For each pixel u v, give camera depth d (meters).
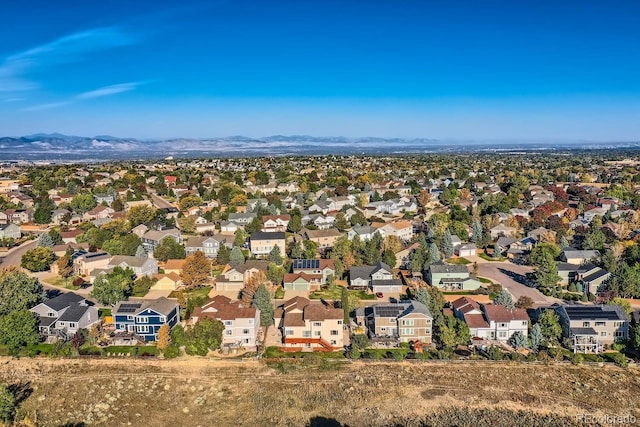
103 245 129.75
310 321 81.88
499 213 168.75
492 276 118.19
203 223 165.25
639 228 153.62
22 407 67.38
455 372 74.75
